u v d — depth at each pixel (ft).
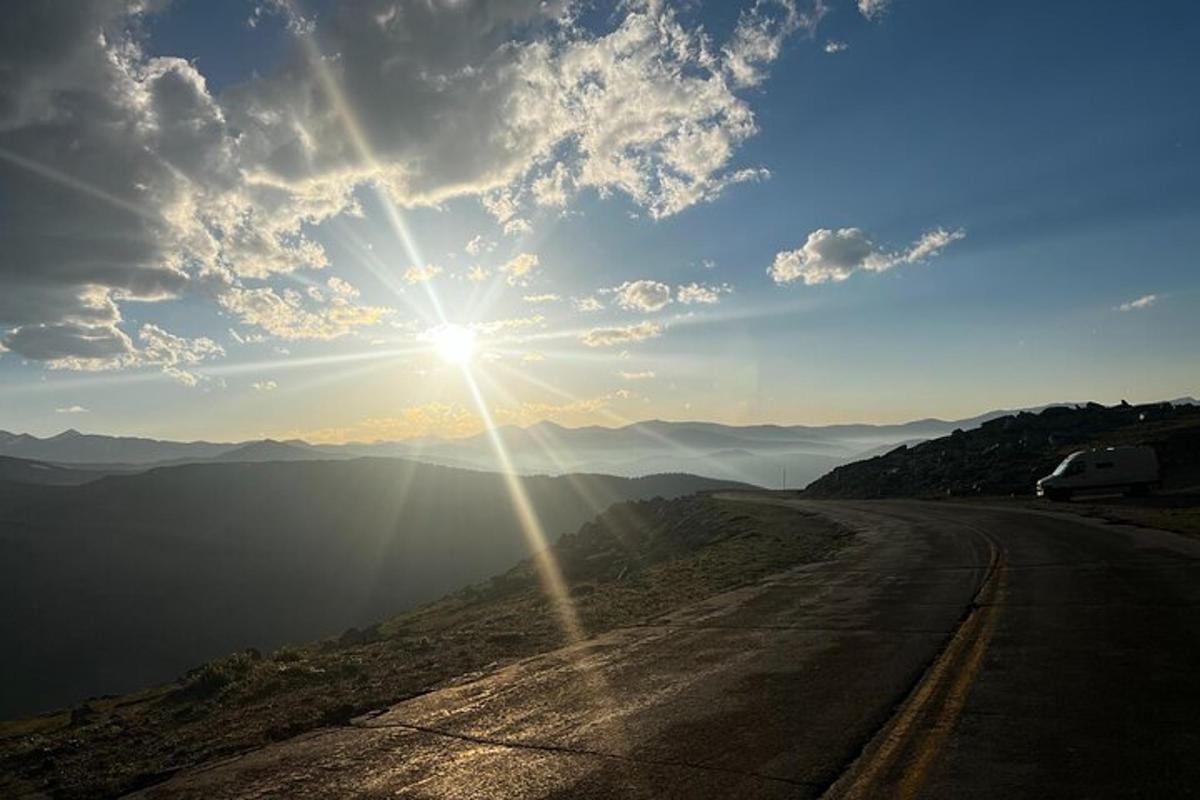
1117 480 129.39
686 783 18.94
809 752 20.61
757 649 34.73
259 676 40.50
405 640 50.21
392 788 19.93
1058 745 20.15
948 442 249.14
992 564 59.41
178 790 21.22
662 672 31.40
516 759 21.58
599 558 130.21
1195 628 33.27
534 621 50.16
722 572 69.05
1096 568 53.42
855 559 71.05
